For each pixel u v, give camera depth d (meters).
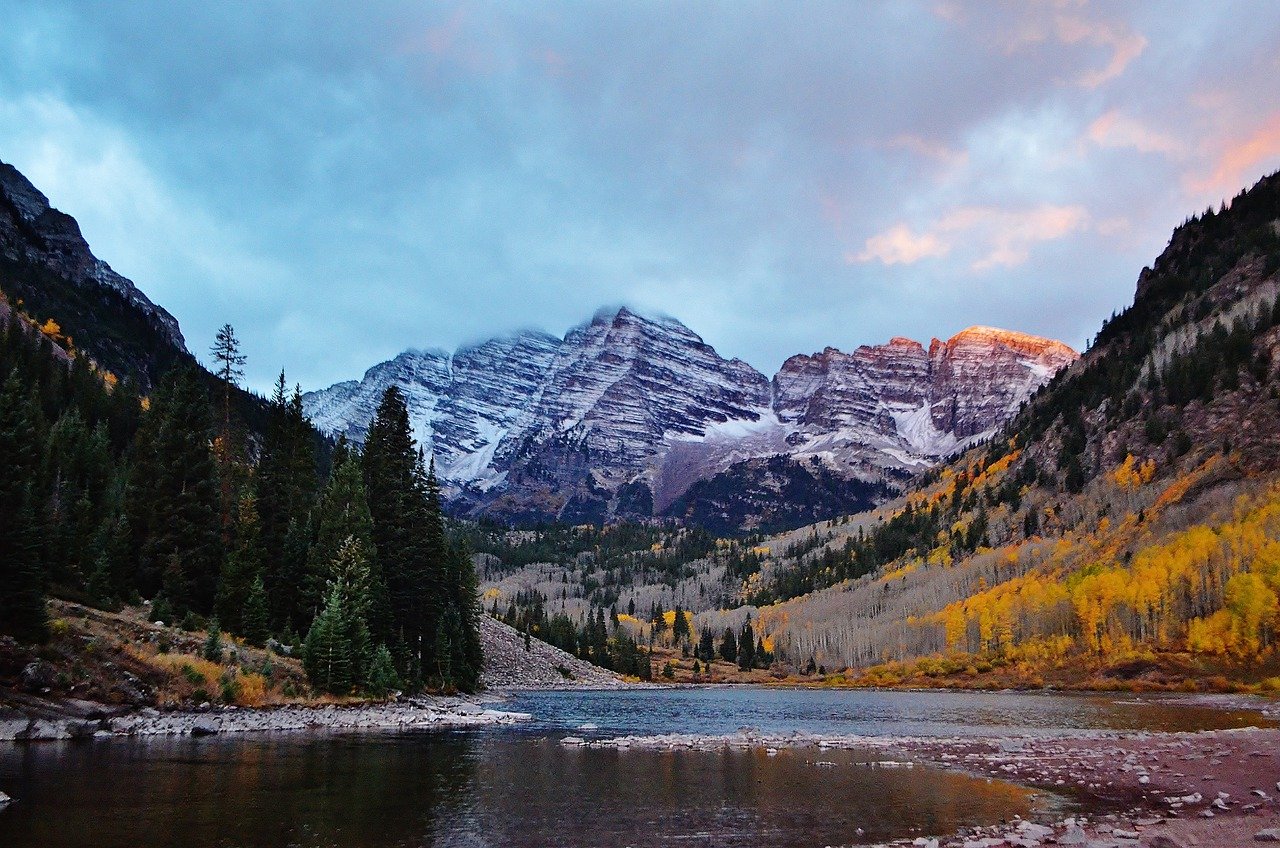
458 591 131.38
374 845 26.22
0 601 49.16
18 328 158.00
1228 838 24.27
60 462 94.62
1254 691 121.69
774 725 77.88
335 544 89.75
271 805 31.69
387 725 67.38
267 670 67.25
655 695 158.38
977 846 24.77
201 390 87.06
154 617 66.94
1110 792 36.12
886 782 40.09
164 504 80.38
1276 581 137.75
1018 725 75.12
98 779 35.12
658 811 32.53
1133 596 160.38
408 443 113.69
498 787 37.81
